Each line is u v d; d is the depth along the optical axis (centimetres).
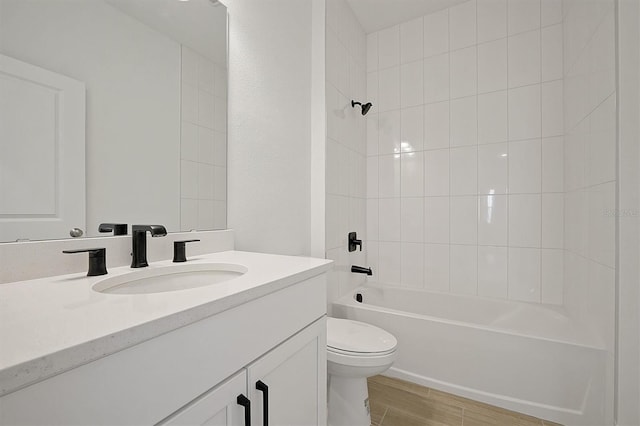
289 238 162
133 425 42
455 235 215
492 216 203
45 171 71
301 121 171
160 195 99
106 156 84
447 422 136
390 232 239
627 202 115
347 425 127
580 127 155
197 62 113
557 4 183
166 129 102
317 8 178
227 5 126
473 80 208
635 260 114
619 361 116
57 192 73
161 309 48
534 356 139
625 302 115
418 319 166
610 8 123
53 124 72
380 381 169
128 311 47
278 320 73
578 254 159
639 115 113
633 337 114
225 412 57
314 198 179
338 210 196
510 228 198
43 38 70
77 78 77
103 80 83
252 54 138
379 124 243
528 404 139
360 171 235
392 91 238
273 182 151
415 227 229
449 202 217
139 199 93
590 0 143
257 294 63
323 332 95
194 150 112
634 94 114
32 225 69
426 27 224
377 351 118
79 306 49
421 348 165
